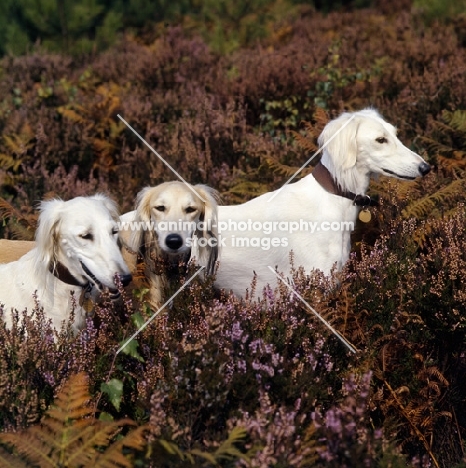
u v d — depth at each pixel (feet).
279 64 26.91
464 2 40.93
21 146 21.99
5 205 17.04
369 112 14.96
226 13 45.75
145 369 11.31
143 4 45.70
